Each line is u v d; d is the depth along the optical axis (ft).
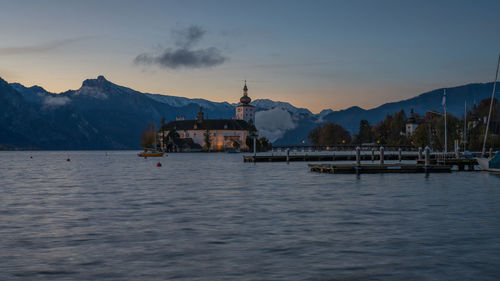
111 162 542.57
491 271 65.26
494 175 237.25
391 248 78.07
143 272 65.67
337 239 85.10
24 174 293.02
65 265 69.21
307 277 63.00
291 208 123.95
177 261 71.10
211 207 126.93
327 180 212.23
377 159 454.81
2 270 66.80
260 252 76.07
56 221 105.60
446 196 147.84
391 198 143.74
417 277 62.85
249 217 109.60
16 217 111.45
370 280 61.72
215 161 526.57
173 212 118.11
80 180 234.38
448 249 77.20
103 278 63.16
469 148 540.93
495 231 91.56
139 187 190.19
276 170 306.14
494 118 560.20
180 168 363.35
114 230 94.79
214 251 76.89
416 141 647.97
